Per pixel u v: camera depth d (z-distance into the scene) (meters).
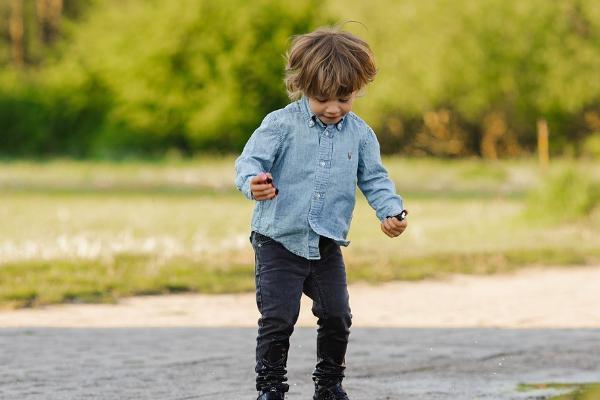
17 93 98.44
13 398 11.22
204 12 89.81
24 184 61.97
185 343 15.19
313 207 9.51
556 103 75.06
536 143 84.44
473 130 85.31
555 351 14.70
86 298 19.91
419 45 74.00
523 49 72.88
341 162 9.65
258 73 89.50
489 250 28.48
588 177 37.97
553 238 32.53
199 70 90.25
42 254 25.38
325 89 9.05
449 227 36.66
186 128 92.88
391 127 86.25
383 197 9.76
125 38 93.31
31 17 121.94
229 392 11.62
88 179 66.94
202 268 23.56
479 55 73.06
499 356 14.25
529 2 72.19
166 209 44.62
